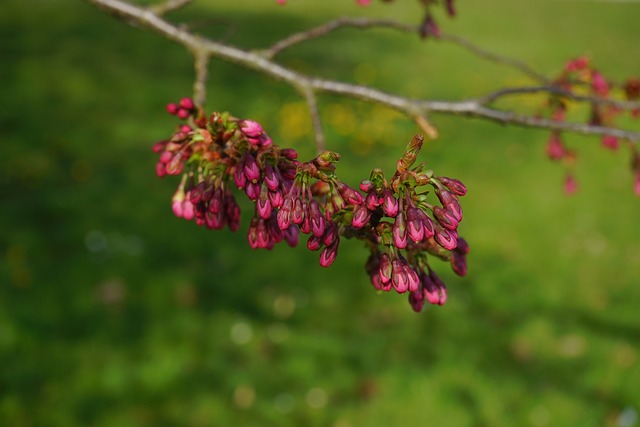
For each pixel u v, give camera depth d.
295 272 5.28
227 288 5.03
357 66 10.98
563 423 4.07
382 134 7.93
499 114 1.88
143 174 6.54
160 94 8.62
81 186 6.20
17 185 6.12
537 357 4.59
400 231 1.10
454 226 1.10
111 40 10.73
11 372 4.02
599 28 16.31
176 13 13.63
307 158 7.39
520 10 18.06
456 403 4.16
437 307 5.00
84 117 7.70
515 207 6.58
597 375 4.44
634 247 6.03
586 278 5.53
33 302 4.57
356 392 4.23
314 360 4.46
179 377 4.19
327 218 1.14
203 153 1.31
